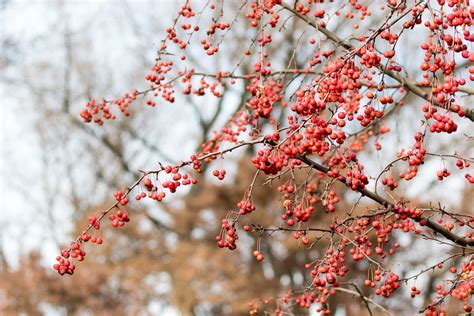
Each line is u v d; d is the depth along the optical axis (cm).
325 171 405
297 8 494
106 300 1736
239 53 1532
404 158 386
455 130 345
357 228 422
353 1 514
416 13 354
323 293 504
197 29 496
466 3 322
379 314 1488
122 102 567
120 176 2158
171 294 1639
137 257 1703
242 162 1753
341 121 369
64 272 386
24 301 1720
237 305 1600
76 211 2392
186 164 387
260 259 417
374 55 356
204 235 1786
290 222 418
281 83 531
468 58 331
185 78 554
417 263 1455
